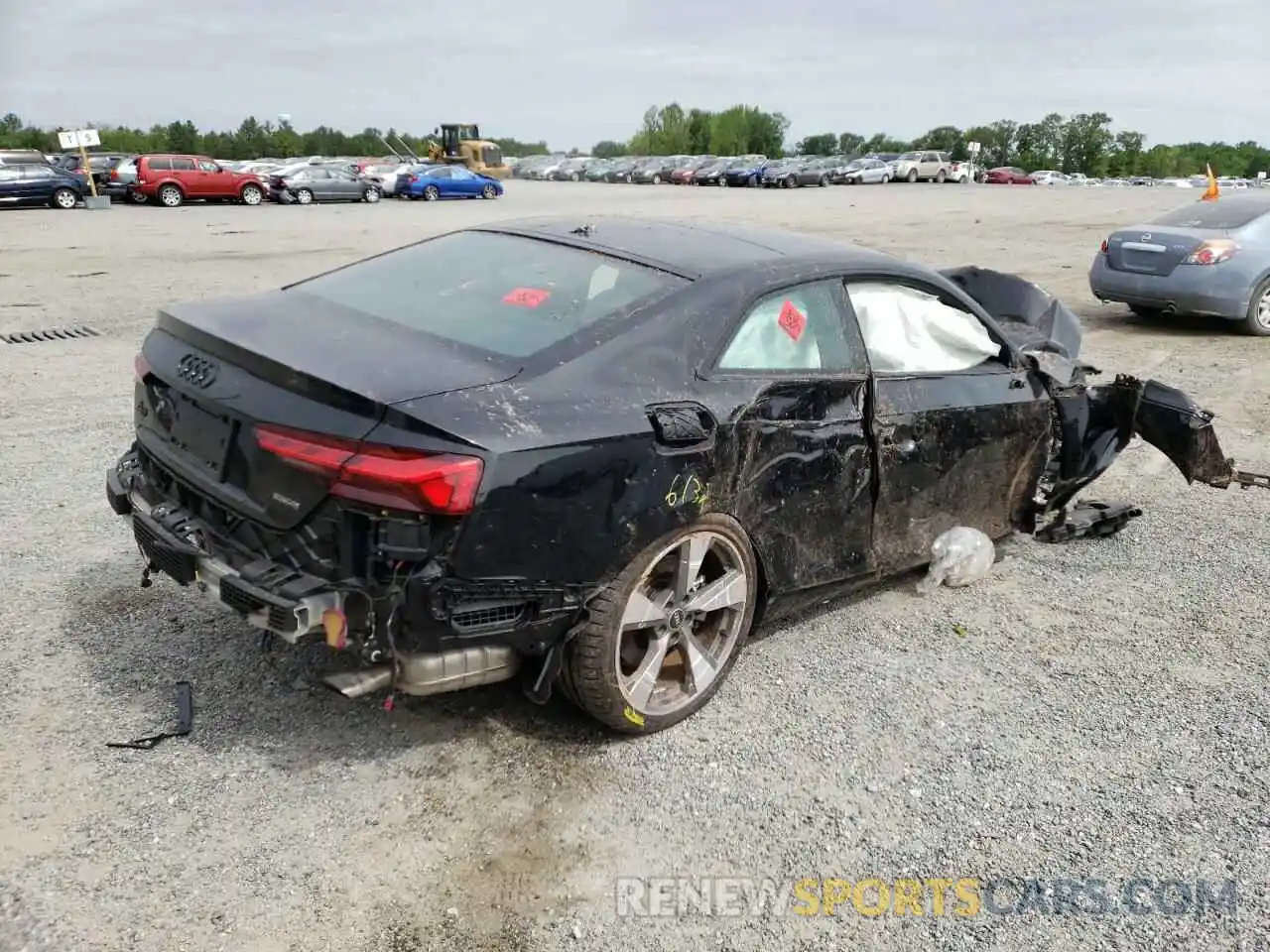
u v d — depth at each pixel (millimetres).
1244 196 11562
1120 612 4461
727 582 3395
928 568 4625
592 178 58719
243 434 2826
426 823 2861
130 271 14062
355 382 2688
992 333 4430
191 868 2635
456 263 3717
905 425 3881
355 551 2635
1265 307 10766
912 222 25734
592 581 2918
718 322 3270
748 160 55188
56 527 4707
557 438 2762
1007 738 3461
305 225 23406
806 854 2848
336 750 3158
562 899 2625
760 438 3314
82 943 2371
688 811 2986
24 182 27688
